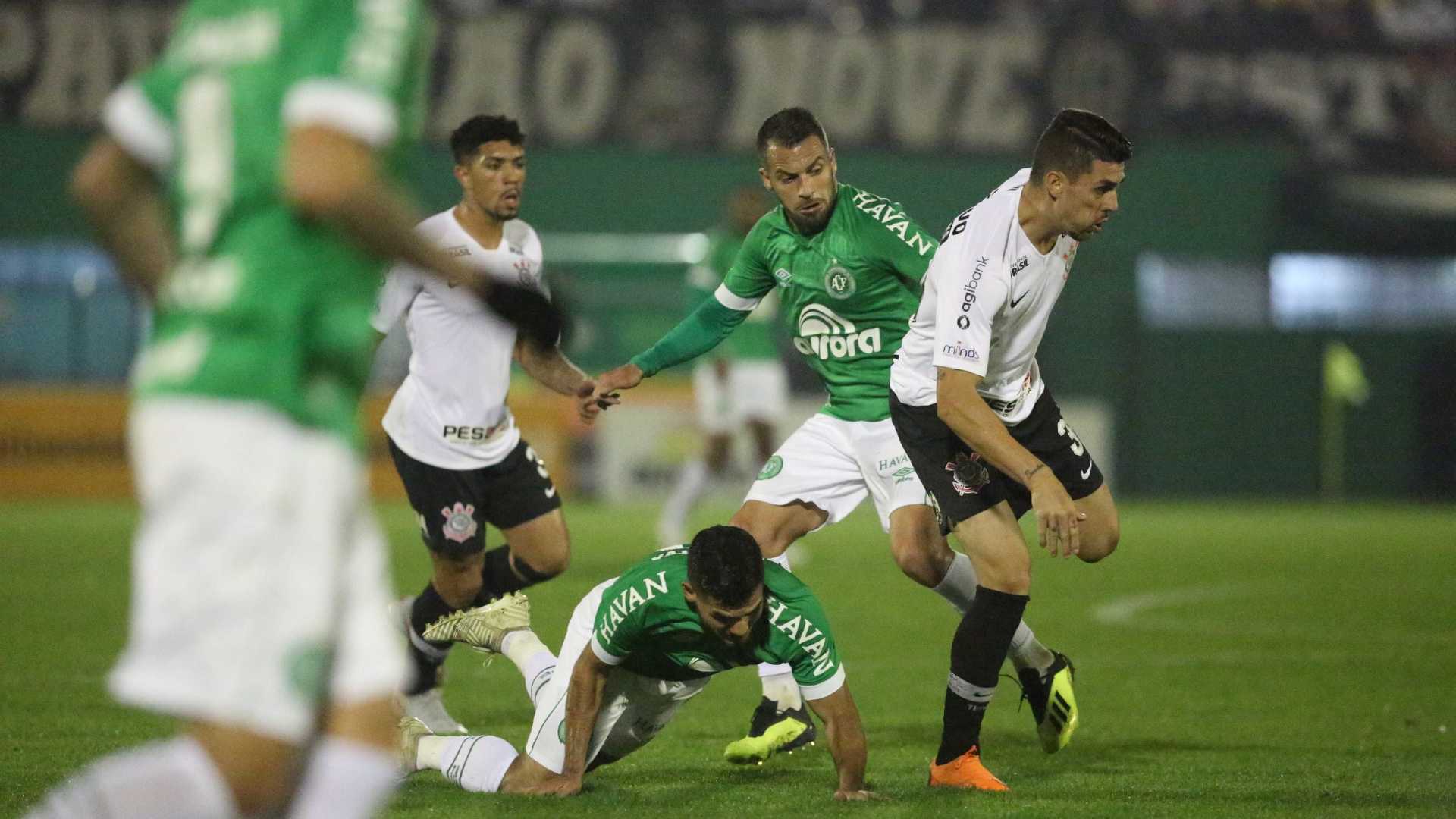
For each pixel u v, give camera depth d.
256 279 8.48
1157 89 94.19
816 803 15.70
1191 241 95.88
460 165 22.25
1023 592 16.95
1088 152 16.20
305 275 8.55
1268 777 17.58
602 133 91.56
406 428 22.02
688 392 79.38
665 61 91.25
